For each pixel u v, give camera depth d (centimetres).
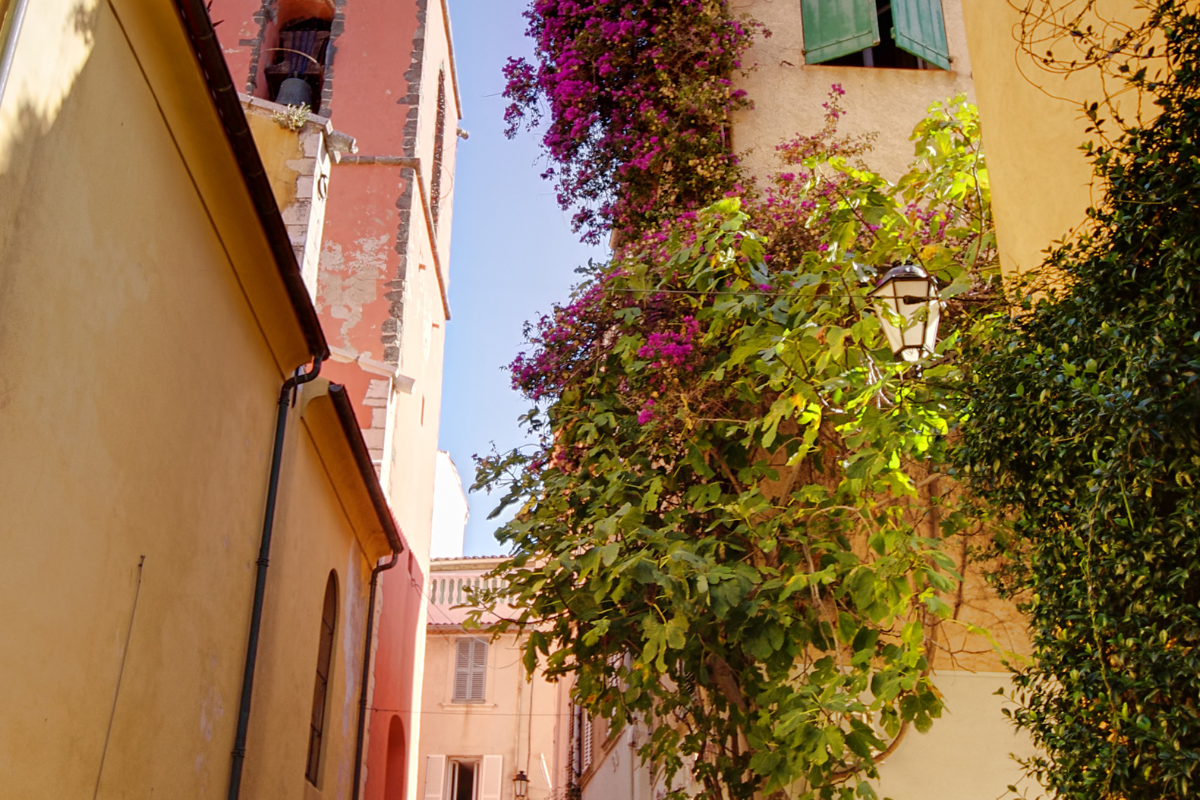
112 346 580
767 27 1219
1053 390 489
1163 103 471
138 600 617
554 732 2397
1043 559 513
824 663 762
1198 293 439
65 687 529
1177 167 449
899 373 762
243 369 815
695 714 867
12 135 478
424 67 2038
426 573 1933
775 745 763
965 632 896
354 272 1823
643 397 913
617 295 970
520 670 2470
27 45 493
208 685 738
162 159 654
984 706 880
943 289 828
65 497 525
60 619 522
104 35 574
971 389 572
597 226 1122
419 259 1945
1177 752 418
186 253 692
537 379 982
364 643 1348
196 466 712
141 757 625
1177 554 429
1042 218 661
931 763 866
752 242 883
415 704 1805
